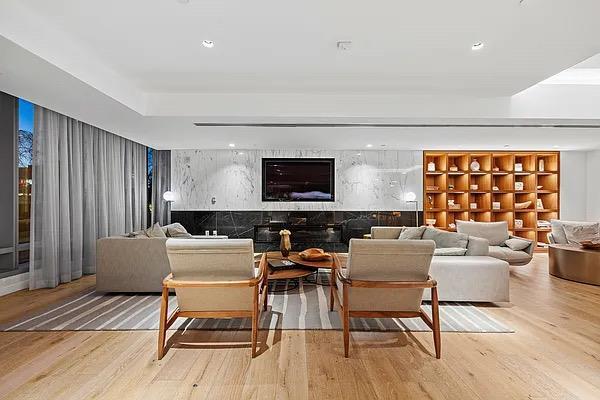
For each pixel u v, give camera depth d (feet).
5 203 14.26
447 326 10.37
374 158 24.68
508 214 25.02
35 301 12.76
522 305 12.50
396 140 20.06
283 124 15.79
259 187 24.50
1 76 9.95
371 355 8.50
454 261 12.33
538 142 20.71
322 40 9.68
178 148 23.73
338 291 11.01
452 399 6.66
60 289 14.46
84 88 10.97
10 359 8.20
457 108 14.46
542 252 24.40
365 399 6.65
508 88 13.51
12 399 6.57
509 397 6.74
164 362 8.09
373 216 24.67
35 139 14.32
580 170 24.70
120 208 20.29
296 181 24.62
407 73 12.04
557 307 12.28
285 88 13.69
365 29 9.05
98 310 11.73
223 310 9.11
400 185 24.70
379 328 10.22
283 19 8.57
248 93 14.32
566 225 18.79
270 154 24.61
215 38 9.56
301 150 24.61
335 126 16.17
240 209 24.54
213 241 8.43
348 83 13.07
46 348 8.82
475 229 19.17
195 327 10.25
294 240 24.56
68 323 10.51
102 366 7.88
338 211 24.67
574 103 14.60
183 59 10.96
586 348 8.93
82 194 17.06
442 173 24.94
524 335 9.75
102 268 13.35
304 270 13.87
